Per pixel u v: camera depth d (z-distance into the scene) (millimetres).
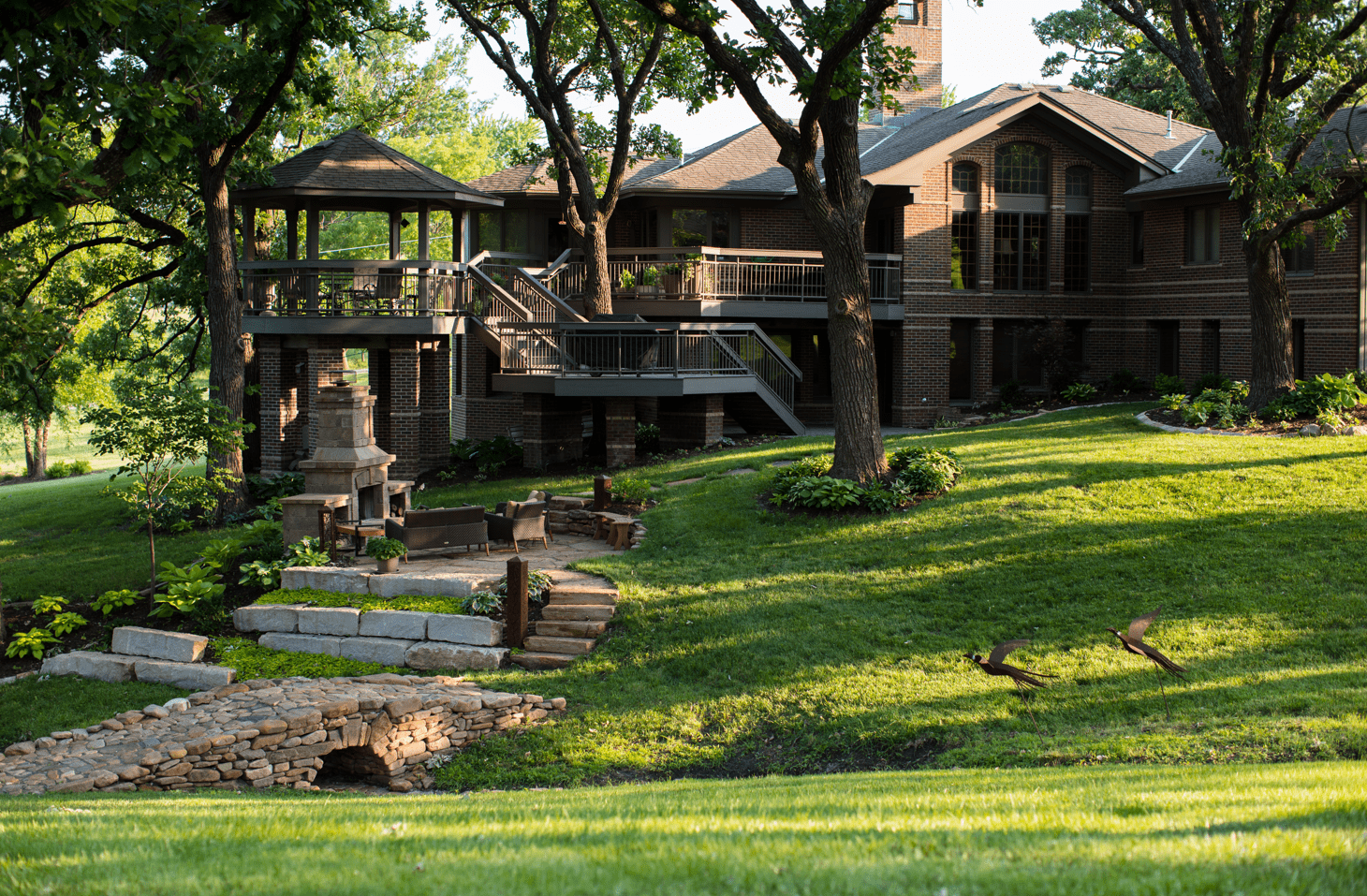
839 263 18016
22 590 18781
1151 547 14180
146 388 17922
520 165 33844
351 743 11078
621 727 11742
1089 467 17578
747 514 17859
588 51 28672
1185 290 28703
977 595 13672
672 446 25938
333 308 25531
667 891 4074
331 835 5840
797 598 14211
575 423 26188
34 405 29875
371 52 44719
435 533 16328
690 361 24438
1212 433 20016
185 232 28438
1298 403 20438
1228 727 9195
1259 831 4633
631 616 14320
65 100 10766
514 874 4418
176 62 11633
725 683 12461
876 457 18156
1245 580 12938
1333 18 20094
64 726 12477
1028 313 30422
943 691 11383
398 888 4246
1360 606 11883
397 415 25844
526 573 14031
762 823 5660
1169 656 11414
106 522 26359
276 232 37156
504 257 31406
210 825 6336
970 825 5371
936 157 28562
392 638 14312
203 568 16406
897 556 15188
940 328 29750
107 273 30359
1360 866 3992
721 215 32062
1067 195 30594
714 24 16969
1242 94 20547
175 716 11664
